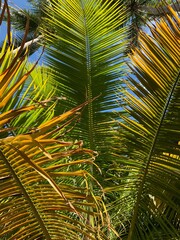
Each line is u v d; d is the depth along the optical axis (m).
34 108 1.75
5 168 2.00
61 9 4.08
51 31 4.11
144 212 3.17
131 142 3.05
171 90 2.96
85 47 3.92
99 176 3.42
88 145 3.57
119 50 3.94
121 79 3.48
